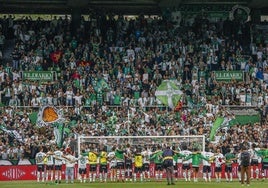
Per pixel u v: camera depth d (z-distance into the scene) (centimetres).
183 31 7931
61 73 7219
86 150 5722
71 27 7981
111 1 8025
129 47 7644
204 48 7719
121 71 7312
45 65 7350
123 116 6700
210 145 6034
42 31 7756
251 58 7638
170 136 5966
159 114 6725
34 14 8250
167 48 7669
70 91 6931
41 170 5731
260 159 5941
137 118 6675
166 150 5331
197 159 5697
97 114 6681
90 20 7988
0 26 7738
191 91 7156
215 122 6581
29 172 6028
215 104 6981
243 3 8175
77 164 5950
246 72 7488
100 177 5703
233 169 6047
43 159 5712
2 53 7575
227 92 7194
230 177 5756
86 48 7575
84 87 7100
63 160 5675
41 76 7181
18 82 6969
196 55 7625
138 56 7550
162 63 7462
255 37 8044
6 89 6881
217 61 7600
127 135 6412
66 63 7362
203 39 7838
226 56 7694
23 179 6006
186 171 5769
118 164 5712
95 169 5678
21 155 6100
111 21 7944
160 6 8112
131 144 5934
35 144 6119
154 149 5900
